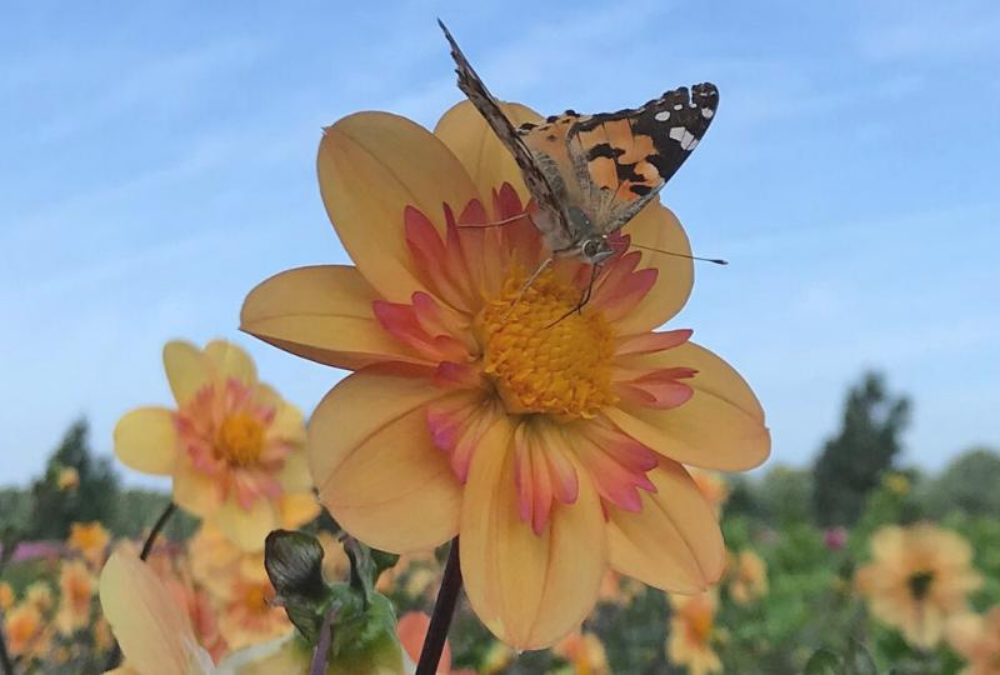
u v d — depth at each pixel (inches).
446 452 13.5
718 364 15.2
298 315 13.4
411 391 13.6
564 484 13.8
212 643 20.7
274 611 24.2
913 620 42.1
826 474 214.4
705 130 15.4
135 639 12.7
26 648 28.4
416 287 13.9
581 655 29.7
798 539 84.5
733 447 14.8
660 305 15.3
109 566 12.9
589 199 15.0
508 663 27.7
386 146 14.1
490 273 14.4
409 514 13.2
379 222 13.9
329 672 13.1
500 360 14.2
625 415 14.6
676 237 15.6
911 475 197.8
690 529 14.4
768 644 55.7
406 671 13.4
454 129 15.0
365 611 13.2
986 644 31.2
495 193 14.5
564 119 15.4
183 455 23.0
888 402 214.7
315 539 13.2
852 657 16.8
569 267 14.8
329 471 13.1
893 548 43.1
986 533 93.3
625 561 14.0
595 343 14.5
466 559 13.2
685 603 39.8
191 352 24.0
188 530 36.3
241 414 24.1
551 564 13.7
